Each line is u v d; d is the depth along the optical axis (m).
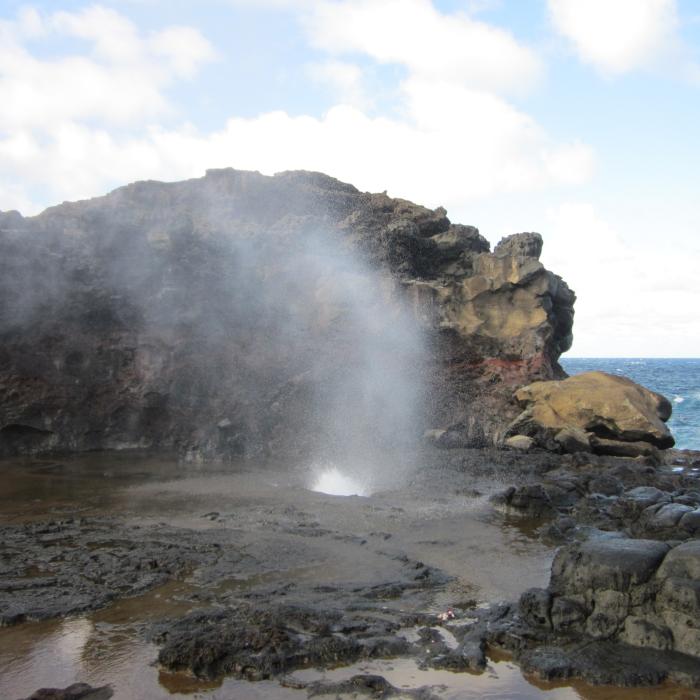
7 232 23.84
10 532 12.67
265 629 7.93
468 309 26.64
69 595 9.34
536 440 22.69
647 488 15.41
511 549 11.90
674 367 170.75
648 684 7.12
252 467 20.34
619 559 8.26
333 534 12.53
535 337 25.92
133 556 11.02
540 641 8.01
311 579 10.06
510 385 25.34
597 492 16.27
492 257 26.98
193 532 12.59
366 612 8.80
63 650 7.78
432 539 12.47
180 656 7.32
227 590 9.59
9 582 9.81
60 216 26.16
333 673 7.29
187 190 29.72
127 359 24.44
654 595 8.02
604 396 22.80
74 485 17.30
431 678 7.22
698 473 19.28
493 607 8.91
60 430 23.31
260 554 11.21
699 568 7.89
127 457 22.19
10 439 22.73
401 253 28.53
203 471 19.55
